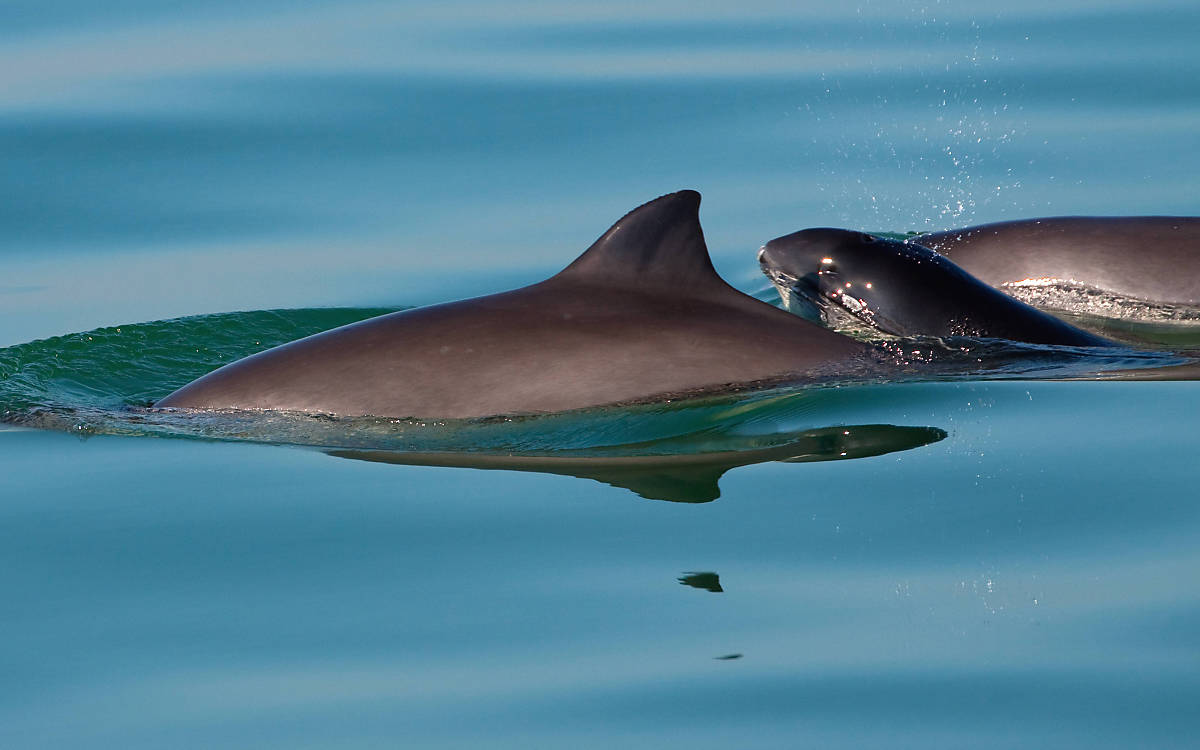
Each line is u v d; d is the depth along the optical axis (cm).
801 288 4244
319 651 2597
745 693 2447
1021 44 7300
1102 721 2350
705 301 3841
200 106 6334
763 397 3591
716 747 2308
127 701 2462
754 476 3284
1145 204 5747
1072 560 2861
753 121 6375
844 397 3641
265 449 3506
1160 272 5000
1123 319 4934
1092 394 3734
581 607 2723
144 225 5506
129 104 6316
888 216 5662
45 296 4962
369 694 2467
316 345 3806
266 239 5422
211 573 2880
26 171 5797
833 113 6481
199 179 5822
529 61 6925
